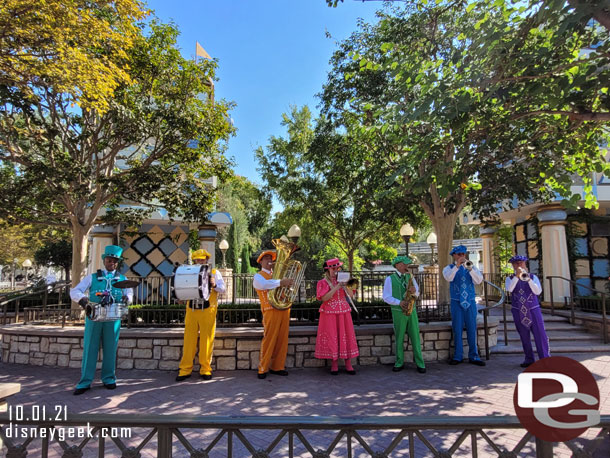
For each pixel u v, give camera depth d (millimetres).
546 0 3711
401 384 5590
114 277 5609
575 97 4230
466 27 5457
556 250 10906
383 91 7914
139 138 8703
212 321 6023
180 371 5891
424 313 7797
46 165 7703
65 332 6930
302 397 5027
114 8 6754
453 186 4609
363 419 1994
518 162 7270
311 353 6660
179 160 9531
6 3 5305
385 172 8422
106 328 5441
